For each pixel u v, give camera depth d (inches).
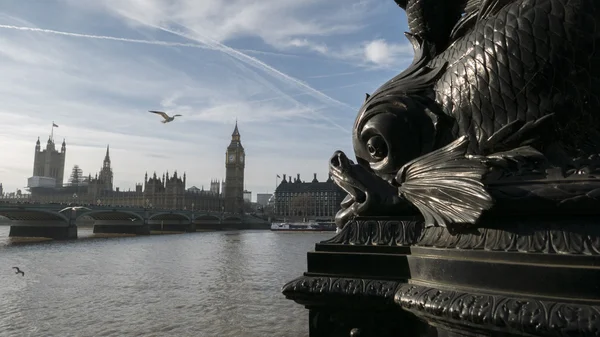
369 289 95.1
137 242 1764.3
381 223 105.7
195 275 818.2
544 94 87.3
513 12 93.2
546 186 77.5
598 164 78.0
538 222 78.6
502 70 92.5
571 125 85.5
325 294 98.3
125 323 470.9
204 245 1625.2
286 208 4938.5
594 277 68.0
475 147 95.8
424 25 123.6
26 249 1376.7
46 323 473.7
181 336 426.0
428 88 110.6
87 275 815.7
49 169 6230.3
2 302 575.8
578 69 84.8
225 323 470.9
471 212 82.5
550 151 85.9
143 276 807.7
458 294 78.7
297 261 1062.4
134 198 4867.1
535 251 75.7
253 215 4288.9
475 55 98.2
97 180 5137.8
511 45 91.6
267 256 1191.6
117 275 818.2
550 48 86.7
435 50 121.3
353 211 112.3
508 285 74.9
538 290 72.0
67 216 1921.8
